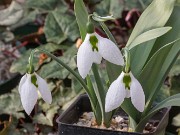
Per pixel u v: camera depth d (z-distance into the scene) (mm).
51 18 547
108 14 542
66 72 481
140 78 318
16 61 533
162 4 322
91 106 365
